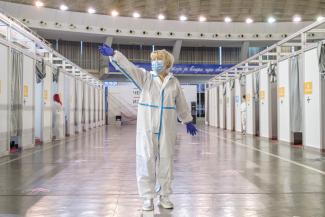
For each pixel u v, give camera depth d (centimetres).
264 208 385
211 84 2595
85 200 424
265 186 501
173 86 398
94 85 2388
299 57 1046
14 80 937
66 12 2997
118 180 550
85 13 3073
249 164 717
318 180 545
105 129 2173
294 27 3309
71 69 1747
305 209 380
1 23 933
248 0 2719
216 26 3362
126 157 834
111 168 671
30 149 1023
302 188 487
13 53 930
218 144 1155
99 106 2644
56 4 2795
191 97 3016
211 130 2017
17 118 962
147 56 3666
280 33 3347
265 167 677
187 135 1598
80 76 1931
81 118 1891
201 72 3478
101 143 1216
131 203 409
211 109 2581
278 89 1206
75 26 3072
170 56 398
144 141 383
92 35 3209
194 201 418
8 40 905
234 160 777
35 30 2994
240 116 1762
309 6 2812
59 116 1393
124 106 2969
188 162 748
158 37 3325
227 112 2055
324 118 915
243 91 1723
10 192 468
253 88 1512
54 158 821
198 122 3300
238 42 3472
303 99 1016
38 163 741
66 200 423
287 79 1132
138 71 389
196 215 361
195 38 3375
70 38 3309
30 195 451
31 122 1075
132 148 1046
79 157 837
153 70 396
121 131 1956
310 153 899
